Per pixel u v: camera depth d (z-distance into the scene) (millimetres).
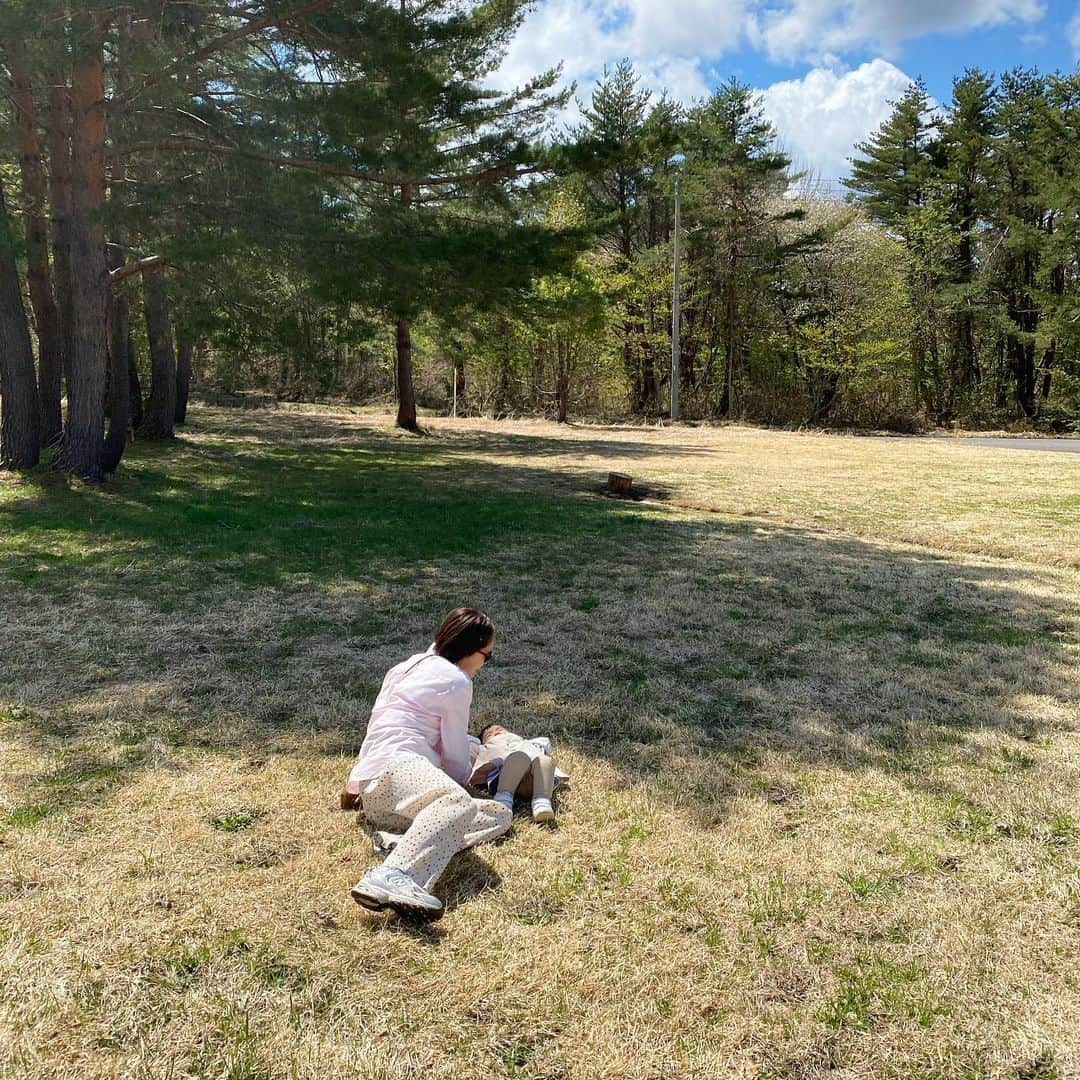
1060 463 18000
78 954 2420
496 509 11062
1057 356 34312
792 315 33812
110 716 4164
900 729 4227
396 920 2627
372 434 23422
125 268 11570
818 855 3051
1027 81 33469
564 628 5867
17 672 4750
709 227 33250
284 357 12422
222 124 10844
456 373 34781
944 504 12219
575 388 36844
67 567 7266
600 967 2436
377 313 12867
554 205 28594
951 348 35844
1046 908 2746
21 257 11586
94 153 10766
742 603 6633
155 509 10117
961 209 34906
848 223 32688
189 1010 2227
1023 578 7715
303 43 10703
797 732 4176
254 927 2568
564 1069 2070
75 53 9180
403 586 6945
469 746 3295
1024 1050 2148
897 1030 2215
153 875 2822
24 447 11820
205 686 4602
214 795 3383
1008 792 3561
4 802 3277
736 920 2666
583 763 3775
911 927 2643
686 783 3600
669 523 10367
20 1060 2047
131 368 18312
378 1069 2045
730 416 35312
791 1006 2299
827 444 23531
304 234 10742
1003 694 4750
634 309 34500
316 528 9398
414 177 11984
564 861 2988
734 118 34062
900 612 6465
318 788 3465
